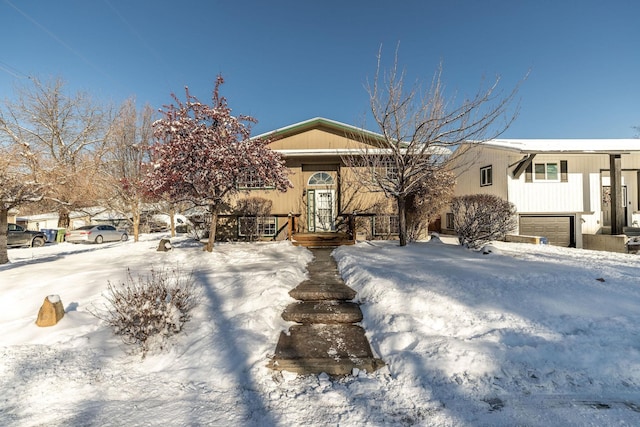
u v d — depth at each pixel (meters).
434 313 4.64
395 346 3.91
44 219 27.22
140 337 3.98
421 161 10.10
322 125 14.57
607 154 14.24
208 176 9.12
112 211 22.64
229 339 4.03
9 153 9.30
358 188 13.98
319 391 3.22
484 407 2.92
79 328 4.56
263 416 2.83
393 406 2.96
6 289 6.23
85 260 9.59
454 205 11.55
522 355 3.57
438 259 7.97
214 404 3.02
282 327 4.60
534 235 15.17
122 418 2.81
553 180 15.08
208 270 7.27
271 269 7.07
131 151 18.75
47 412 2.92
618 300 4.89
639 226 15.24
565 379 3.29
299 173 14.27
